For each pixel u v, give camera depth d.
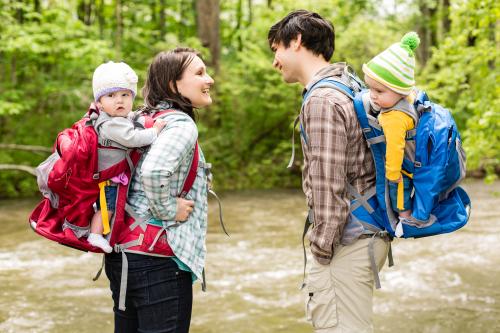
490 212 9.28
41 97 13.22
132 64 13.84
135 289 2.22
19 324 4.39
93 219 2.25
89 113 2.23
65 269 6.23
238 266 6.30
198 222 2.31
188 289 2.31
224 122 15.62
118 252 2.22
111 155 2.18
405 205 2.26
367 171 2.34
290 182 14.76
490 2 5.44
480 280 5.40
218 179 14.55
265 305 4.87
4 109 11.51
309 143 2.29
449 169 2.25
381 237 2.34
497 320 4.29
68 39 12.53
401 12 18.81
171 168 2.12
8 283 5.62
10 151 13.24
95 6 18.02
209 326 4.38
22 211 10.60
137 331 2.41
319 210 2.24
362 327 2.37
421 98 2.27
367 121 2.26
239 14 20.48
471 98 6.36
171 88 2.34
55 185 2.15
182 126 2.21
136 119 2.25
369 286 2.38
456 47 6.10
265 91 14.41
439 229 2.26
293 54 2.45
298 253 6.95
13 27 11.52
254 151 15.59
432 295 4.95
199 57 2.39
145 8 16.98
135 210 2.23
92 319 4.53
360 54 13.91
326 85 2.30
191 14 18.91
